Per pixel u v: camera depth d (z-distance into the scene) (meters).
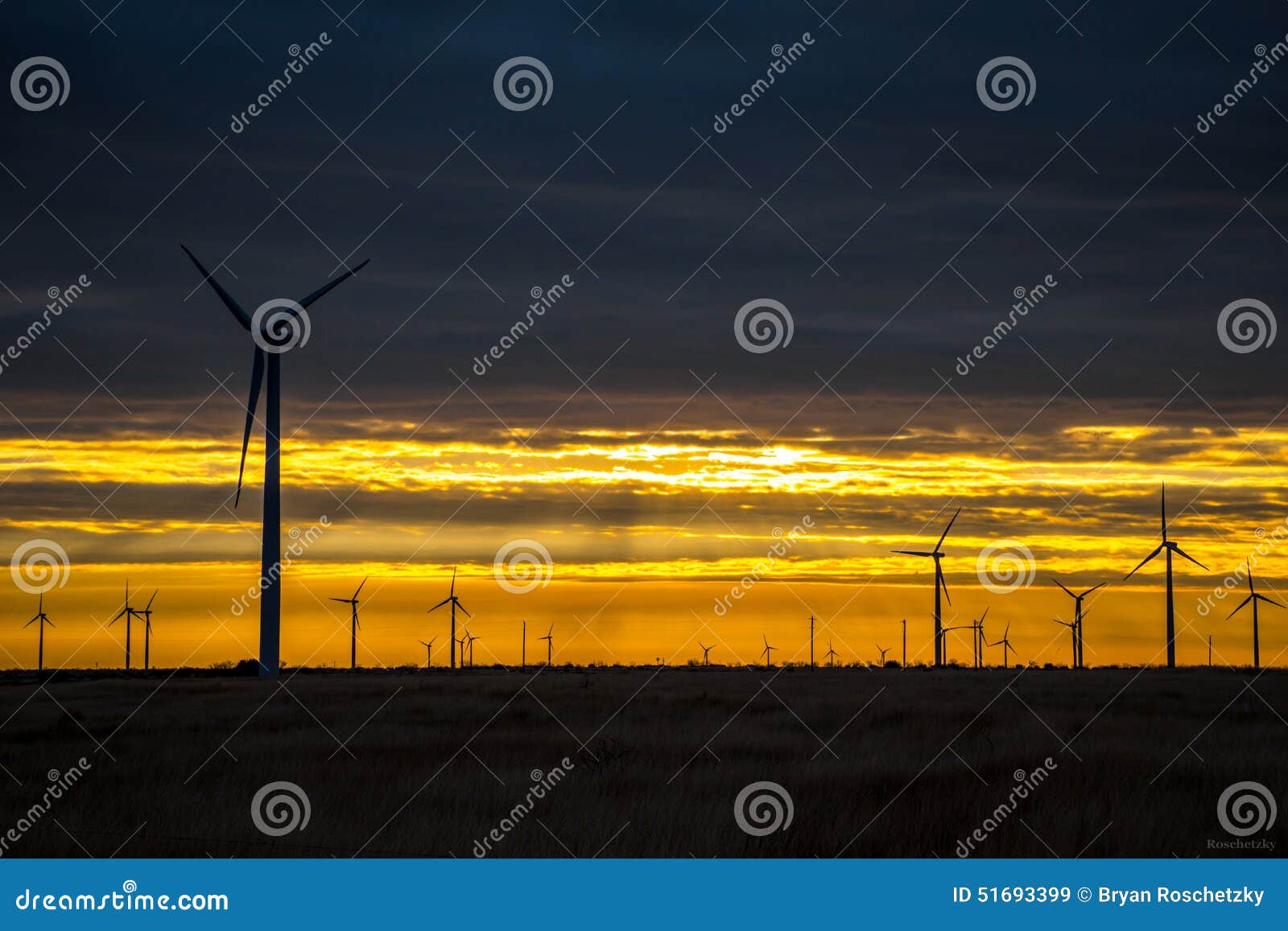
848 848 22.75
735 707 48.62
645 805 25.91
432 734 38.97
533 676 81.94
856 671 92.38
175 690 61.00
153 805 26.33
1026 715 44.34
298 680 71.00
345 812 25.66
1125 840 23.23
